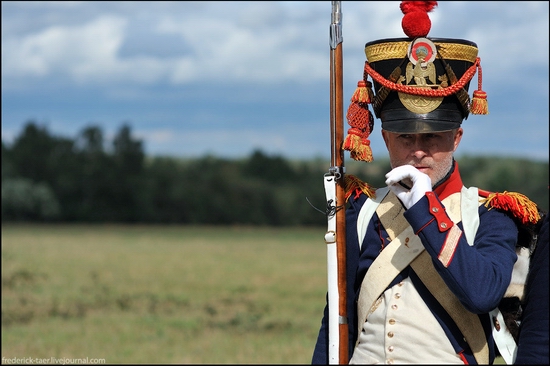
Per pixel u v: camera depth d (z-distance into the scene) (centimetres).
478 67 433
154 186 7606
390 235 435
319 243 4825
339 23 433
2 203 7150
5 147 7812
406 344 413
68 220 7431
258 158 8538
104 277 2542
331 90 433
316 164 9012
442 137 426
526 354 395
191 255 3600
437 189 432
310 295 2128
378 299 429
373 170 5531
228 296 2092
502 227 416
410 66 422
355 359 432
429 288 417
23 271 2581
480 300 386
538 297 397
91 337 1425
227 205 7531
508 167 6381
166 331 1500
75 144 7875
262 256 3588
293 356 1268
